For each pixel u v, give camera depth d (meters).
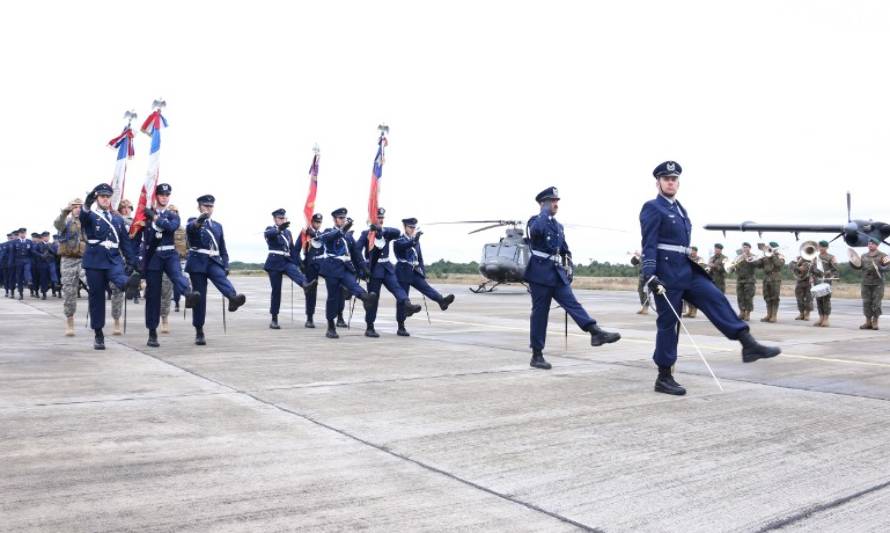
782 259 16.42
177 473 4.18
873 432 5.28
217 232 10.56
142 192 10.29
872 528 3.41
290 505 3.66
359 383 7.24
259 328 13.53
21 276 22.94
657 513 3.60
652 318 16.92
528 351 10.05
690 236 6.91
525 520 3.50
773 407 6.17
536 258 8.43
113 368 8.07
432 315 17.55
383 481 4.07
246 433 5.12
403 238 11.95
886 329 14.53
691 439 5.05
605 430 5.31
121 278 9.64
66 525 3.35
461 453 4.67
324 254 11.73
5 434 5.02
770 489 3.98
